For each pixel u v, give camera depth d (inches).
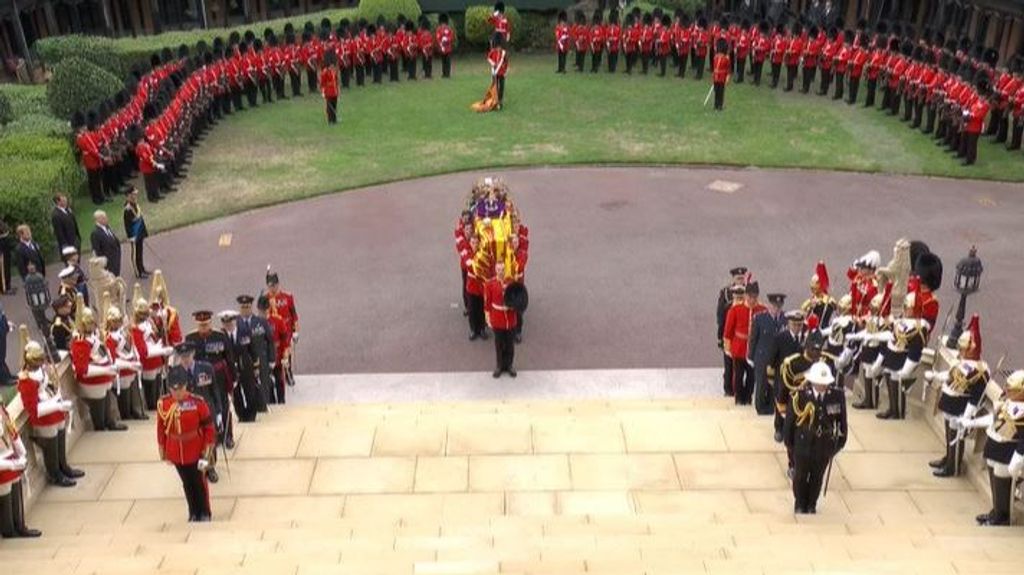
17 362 616.4
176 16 1590.8
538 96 1187.3
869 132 1027.9
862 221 795.4
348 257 753.6
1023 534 377.1
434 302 677.9
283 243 783.7
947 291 668.7
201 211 852.0
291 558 335.9
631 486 431.8
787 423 396.5
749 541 357.4
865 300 526.3
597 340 621.0
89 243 788.6
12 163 810.8
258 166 967.0
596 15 1282.0
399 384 572.7
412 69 1278.3
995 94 954.7
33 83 1279.5
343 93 1235.9
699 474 442.3
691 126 1059.3
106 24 1497.3
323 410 528.1
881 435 486.0
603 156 965.2
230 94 1156.5
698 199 853.8
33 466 433.7
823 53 1154.0
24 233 665.6
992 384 431.2
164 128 911.7
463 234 630.5
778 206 832.3
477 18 1357.0
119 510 420.2
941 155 948.0
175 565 334.6
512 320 559.5
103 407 496.7
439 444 470.9
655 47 1259.8
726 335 529.7
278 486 434.9
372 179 919.0
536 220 814.5
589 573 311.4
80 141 858.8
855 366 535.2
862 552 344.2
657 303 666.8
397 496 423.8
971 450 435.8
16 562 347.9
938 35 1099.3
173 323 539.5
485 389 566.6
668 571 313.0
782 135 1022.4
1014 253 728.3
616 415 500.7
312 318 657.0
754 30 1201.4
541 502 416.8
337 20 1392.7
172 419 387.2
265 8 1633.9
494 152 985.5
